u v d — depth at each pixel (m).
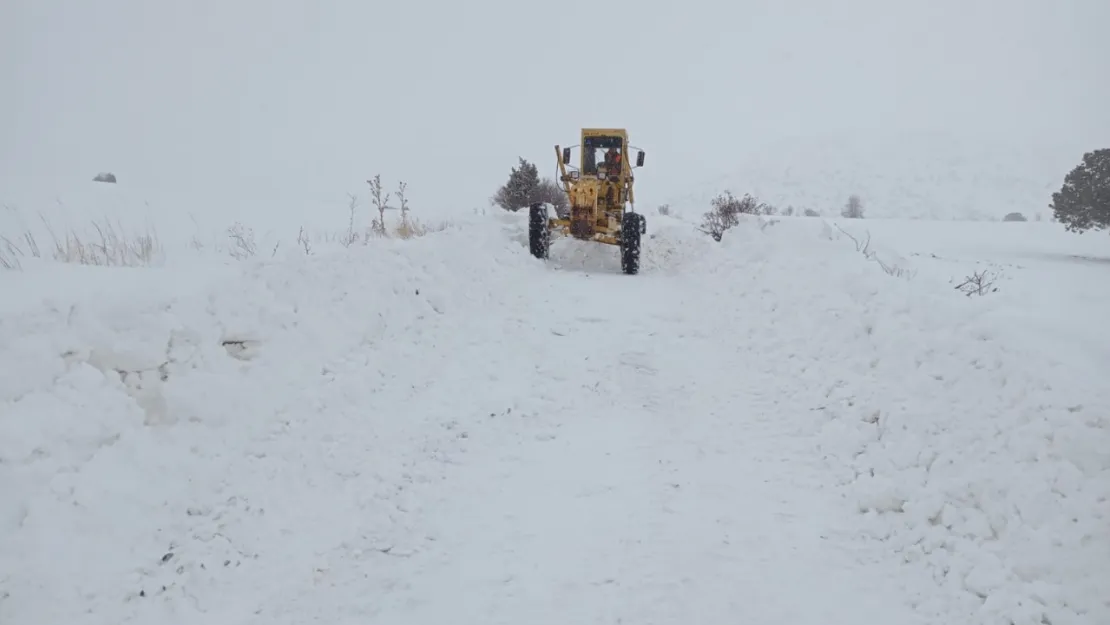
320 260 6.71
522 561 3.89
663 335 7.77
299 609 3.55
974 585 3.56
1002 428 4.38
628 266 11.52
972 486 4.07
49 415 3.78
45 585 3.33
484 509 4.40
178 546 3.82
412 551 4.00
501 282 9.05
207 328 4.95
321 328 5.93
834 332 6.50
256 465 4.50
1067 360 5.49
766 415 5.68
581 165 13.34
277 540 4.04
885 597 3.63
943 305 6.10
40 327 4.07
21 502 3.49
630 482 4.73
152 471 4.05
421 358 6.45
